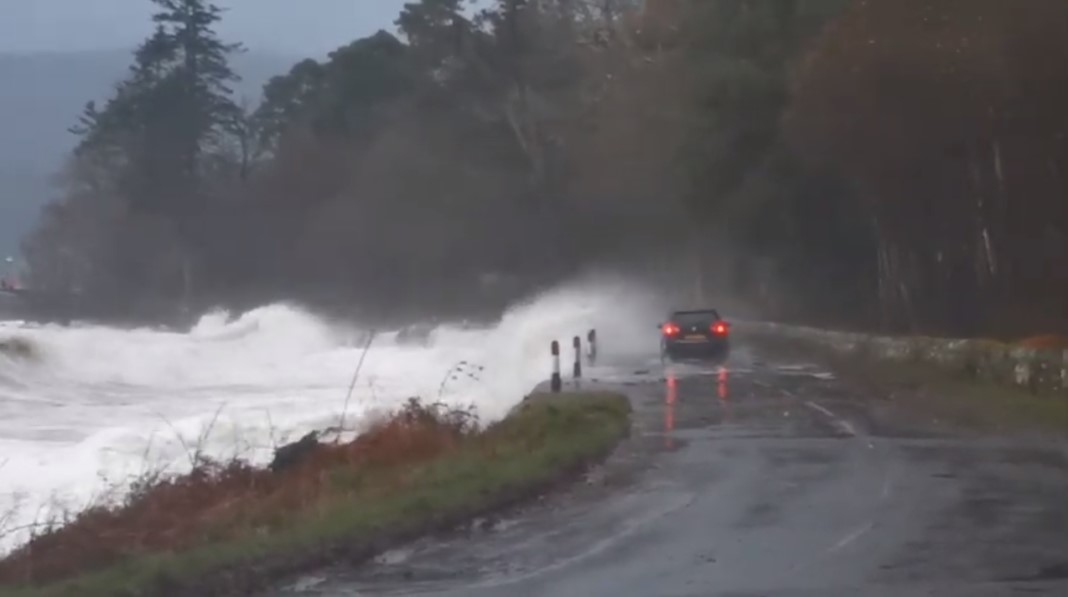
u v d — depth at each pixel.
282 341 139.50
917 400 58.94
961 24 79.12
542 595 23.16
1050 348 61.78
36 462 48.56
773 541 27.84
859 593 22.45
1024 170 86.31
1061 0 73.00
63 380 91.31
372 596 23.48
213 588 23.94
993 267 93.88
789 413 54.28
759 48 117.56
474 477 35.06
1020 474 37.06
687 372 78.75
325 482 35.31
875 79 83.75
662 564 25.73
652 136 130.00
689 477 37.72
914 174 93.94
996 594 22.23
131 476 41.41
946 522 29.64
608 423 48.12
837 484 35.72
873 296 123.31
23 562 26.89
